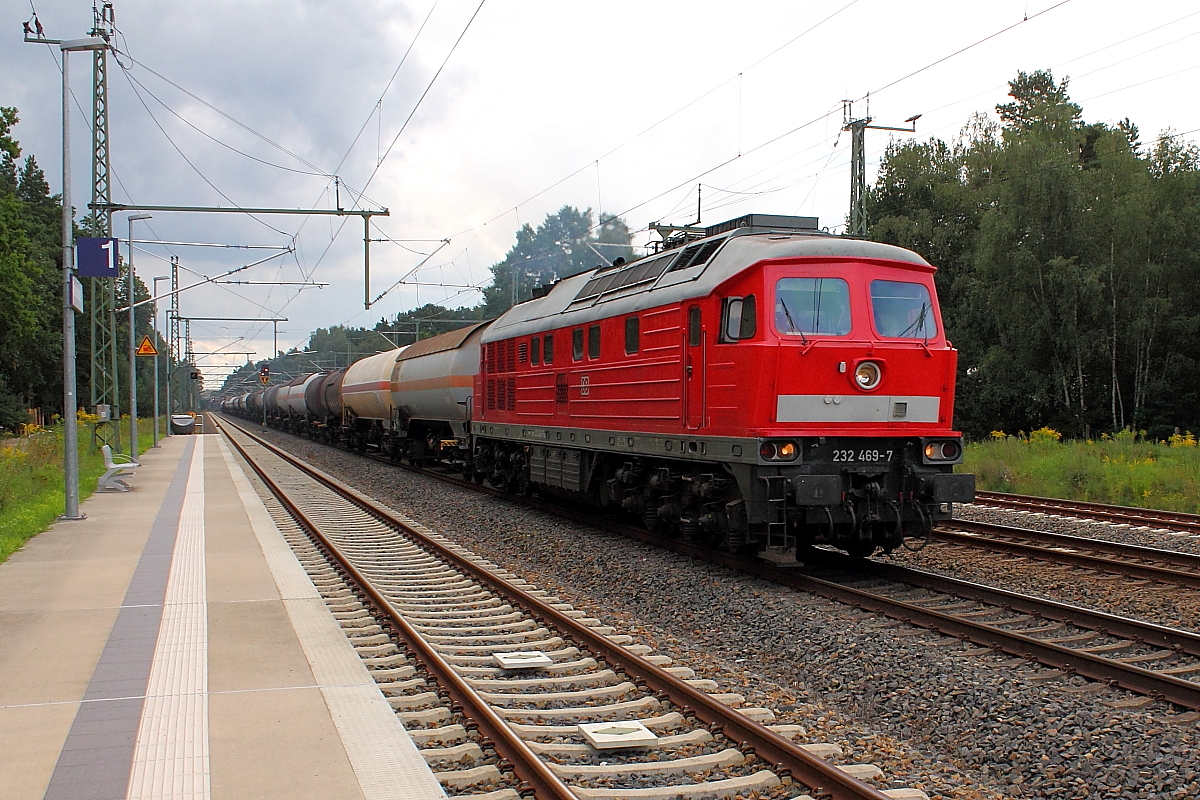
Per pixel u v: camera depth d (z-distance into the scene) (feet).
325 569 38.37
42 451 77.15
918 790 16.83
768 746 18.16
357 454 124.67
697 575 36.73
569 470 52.54
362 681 21.97
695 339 37.91
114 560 38.58
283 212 78.89
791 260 34.88
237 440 163.63
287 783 15.89
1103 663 23.24
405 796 15.43
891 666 24.25
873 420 35.04
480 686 23.16
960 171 153.17
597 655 25.75
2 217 126.11
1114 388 119.14
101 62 91.86
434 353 85.71
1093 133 154.61
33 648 24.71
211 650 24.61
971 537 43.52
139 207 88.02
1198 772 17.35
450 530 52.95
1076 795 17.12
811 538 38.37
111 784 15.80
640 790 16.66
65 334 51.96
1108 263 118.01
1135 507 56.85
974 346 135.03
